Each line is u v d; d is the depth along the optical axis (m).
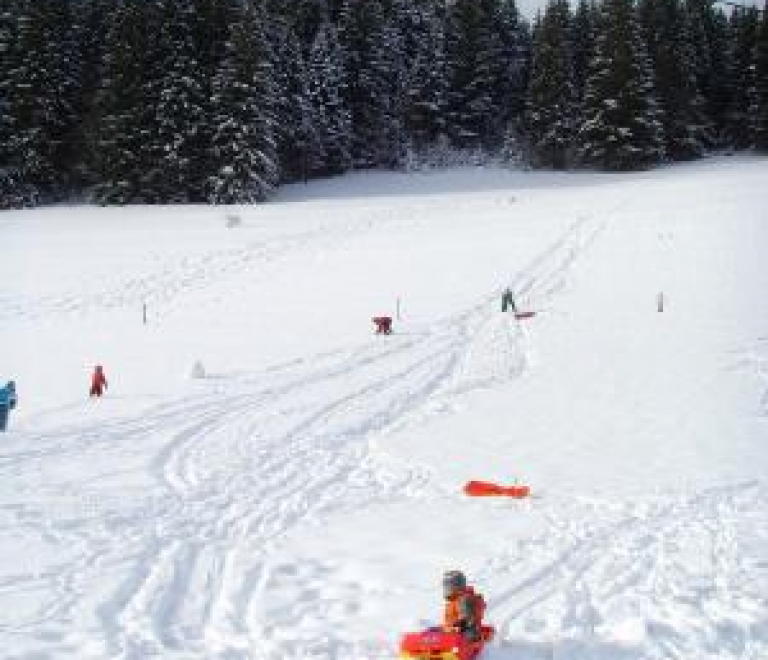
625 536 12.51
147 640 9.37
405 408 22.25
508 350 29.12
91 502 14.35
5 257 48.06
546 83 86.38
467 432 19.50
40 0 70.88
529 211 58.81
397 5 102.25
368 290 39.53
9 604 10.24
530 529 12.98
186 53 70.69
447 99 91.44
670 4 95.19
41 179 70.69
